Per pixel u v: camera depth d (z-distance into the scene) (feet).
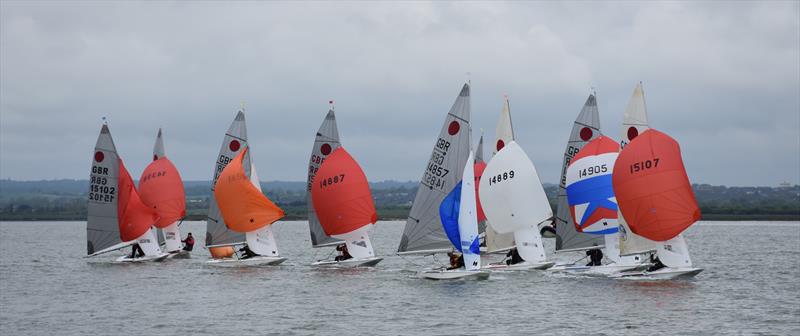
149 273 439.63
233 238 474.49
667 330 273.95
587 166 401.29
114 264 496.23
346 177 431.43
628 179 365.20
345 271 433.48
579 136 418.92
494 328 277.64
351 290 362.53
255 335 269.23
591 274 398.21
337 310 313.32
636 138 366.02
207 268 457.68
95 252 496.23
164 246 538.06
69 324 291.38
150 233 503.61
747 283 392.06
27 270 479.41
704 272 449.06
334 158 432.25
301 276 415.44
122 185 496.23
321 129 460.55
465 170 374.02
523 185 405.59
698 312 304.50
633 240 382.83
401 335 268.00
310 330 276.62
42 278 430.61
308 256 589.73
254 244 463.01
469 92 398.01
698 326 280.51
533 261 409.69
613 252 400.67
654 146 361.10
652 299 330.75
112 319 300.20
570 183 404.77
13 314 312.91
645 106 391.86
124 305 331.16
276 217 461.78
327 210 433.07
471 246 377.50
